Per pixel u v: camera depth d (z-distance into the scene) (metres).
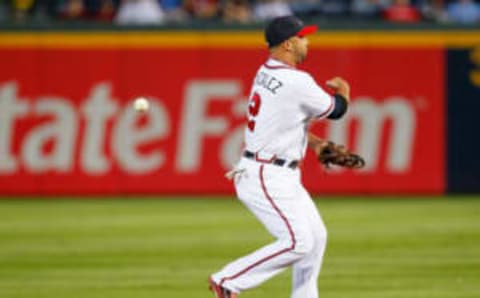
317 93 28.75
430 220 50.53
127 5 66.69
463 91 58.78
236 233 47.50
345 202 57.12
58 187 59.66
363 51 58.47
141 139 59.25
